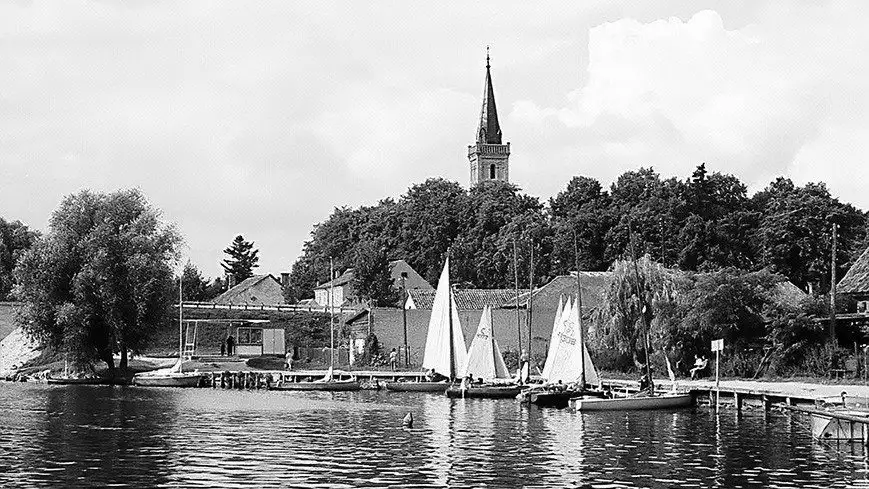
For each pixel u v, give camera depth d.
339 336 146.50
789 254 161.12
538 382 102.81
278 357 150.50
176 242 129.25
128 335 124.56
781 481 47.59
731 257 166.38
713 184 181.00
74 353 123.88
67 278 124.06
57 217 126.19
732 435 63.50
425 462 53.84
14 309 129.62
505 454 56.56
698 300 103.00
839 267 158.50
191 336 151.50
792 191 172.50
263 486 47.00
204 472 50.84
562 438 63.25
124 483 47.94
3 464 53.41
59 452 57.97
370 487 46.72
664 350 103.56
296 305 174.75
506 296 151.38
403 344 140.25
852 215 164.62
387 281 170.12
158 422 74.56
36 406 88.75
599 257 180.38
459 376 107.81
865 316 93.06
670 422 71.38
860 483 46.97
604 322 109.81
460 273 196.62
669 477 48.97
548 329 135.62
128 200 128.38
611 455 55.81
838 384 85.25
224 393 108.06
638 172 193.12
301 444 61.25
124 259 124.19
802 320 96.44
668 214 173.38
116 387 117.81
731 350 101.56
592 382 89.56
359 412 82.50
